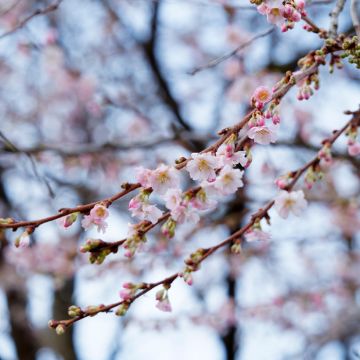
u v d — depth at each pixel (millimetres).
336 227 8164
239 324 8508
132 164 7555
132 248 2277
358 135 2682
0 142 4949
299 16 2459
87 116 9125
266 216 2584
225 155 2277
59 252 7984
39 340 8211
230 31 7000
